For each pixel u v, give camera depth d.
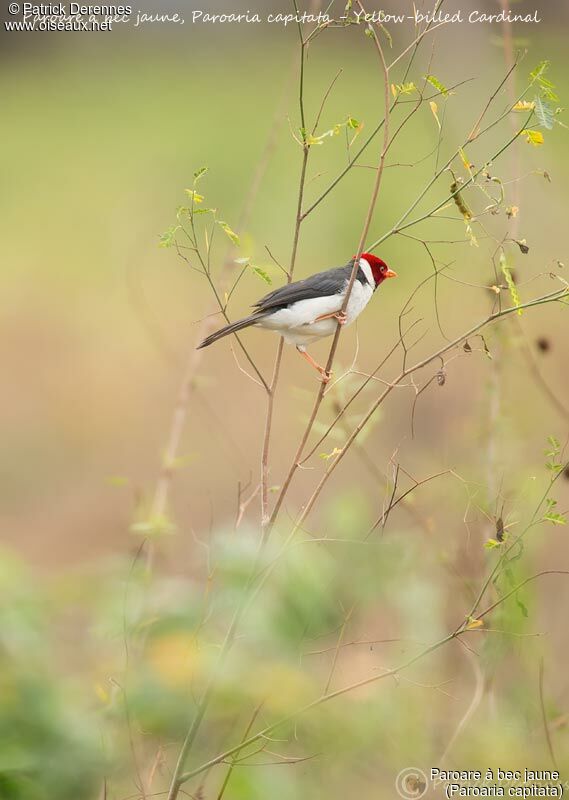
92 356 23.02
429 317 21.64
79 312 24.38
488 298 9.48
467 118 19.70
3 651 7.43
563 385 13.26
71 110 35.19
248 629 7.25
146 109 34.38
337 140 28.91
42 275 25.94
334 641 7.67
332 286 10.13
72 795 6.58
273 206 26.50
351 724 6.74
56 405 21.75
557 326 17.16
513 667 8.40
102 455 20.47
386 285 23.72
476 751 7.07
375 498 11.62
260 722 7.35
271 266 7.50
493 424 9.09
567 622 10.43
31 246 27.11
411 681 7.19
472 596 8.38
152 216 27.39
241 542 7.66
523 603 7.52
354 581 7.45
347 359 20.97
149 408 21.30
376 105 31.39
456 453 9.66
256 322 9.99
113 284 25.06
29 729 6.73
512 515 7.58
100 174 30.34
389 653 7.97
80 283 25.41
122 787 6.93
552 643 10.10
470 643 8.34
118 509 18.80
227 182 27.92
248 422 19.86
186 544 13.32
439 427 15.21
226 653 6.69
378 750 6.91
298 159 28.36
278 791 6.86
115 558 8.55
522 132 7.16
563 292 7.14
